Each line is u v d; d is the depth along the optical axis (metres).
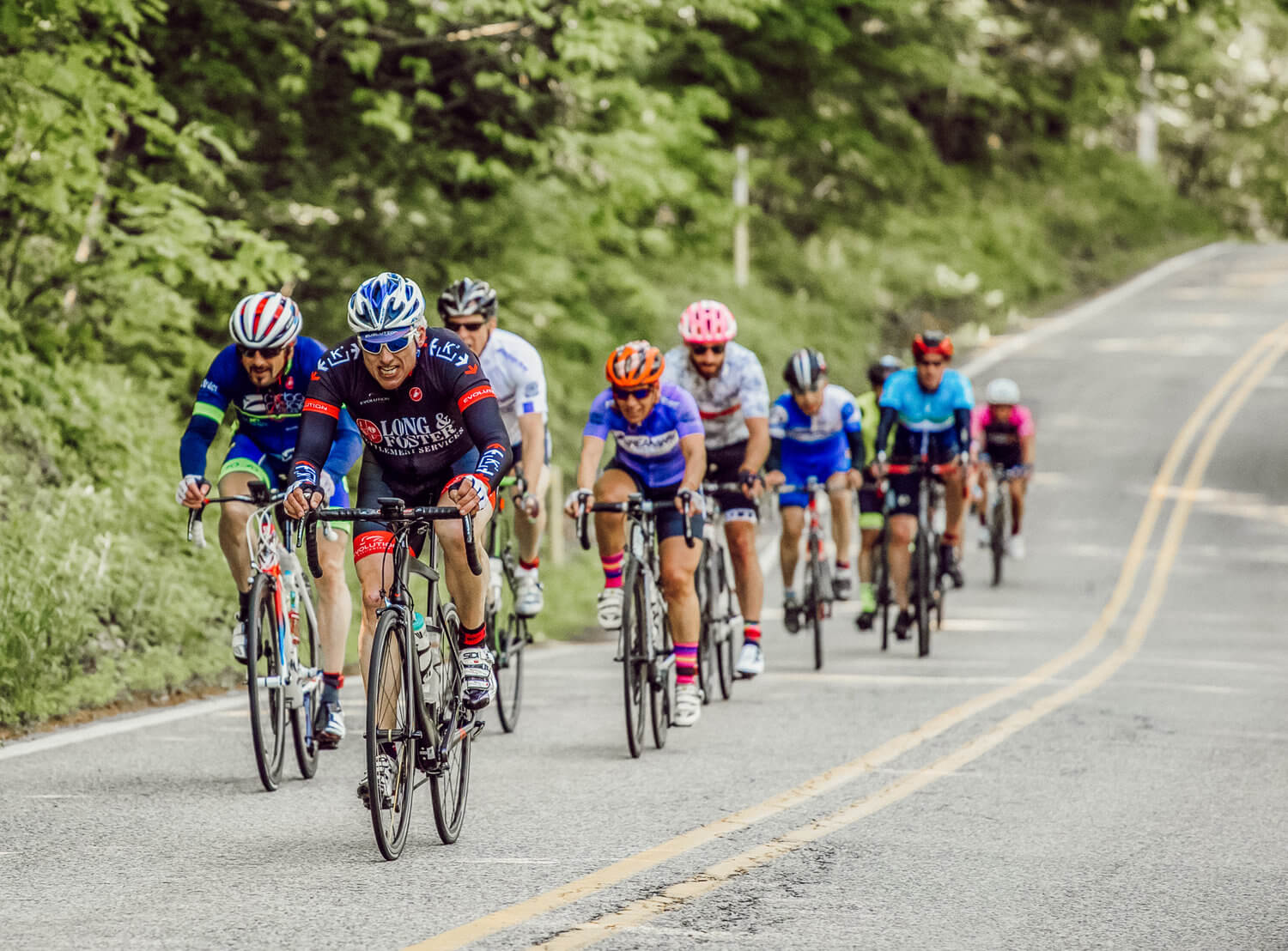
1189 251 114.94
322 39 36.44
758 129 71.56
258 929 9.98
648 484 18.38
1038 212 104.12
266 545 14.51
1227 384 69.75
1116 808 14.06
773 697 21.17
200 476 15.05
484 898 10.80
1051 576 38.50
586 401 47.19
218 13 33.75
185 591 23.39
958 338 83.44
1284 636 29.50
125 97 28.58
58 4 26.25
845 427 25.50
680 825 13.23
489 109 40.62
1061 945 9.90
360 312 12.03
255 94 35.97
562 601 33.03
